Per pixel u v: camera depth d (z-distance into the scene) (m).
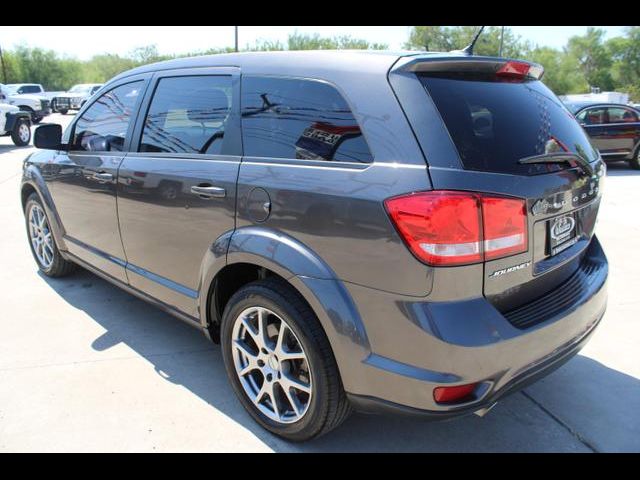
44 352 3.26
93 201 3.45
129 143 3.19
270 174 2.31
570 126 2.52
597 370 3.11
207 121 2.71
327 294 2.09
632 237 5.83
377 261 1.95
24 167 4.35
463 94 2.10
